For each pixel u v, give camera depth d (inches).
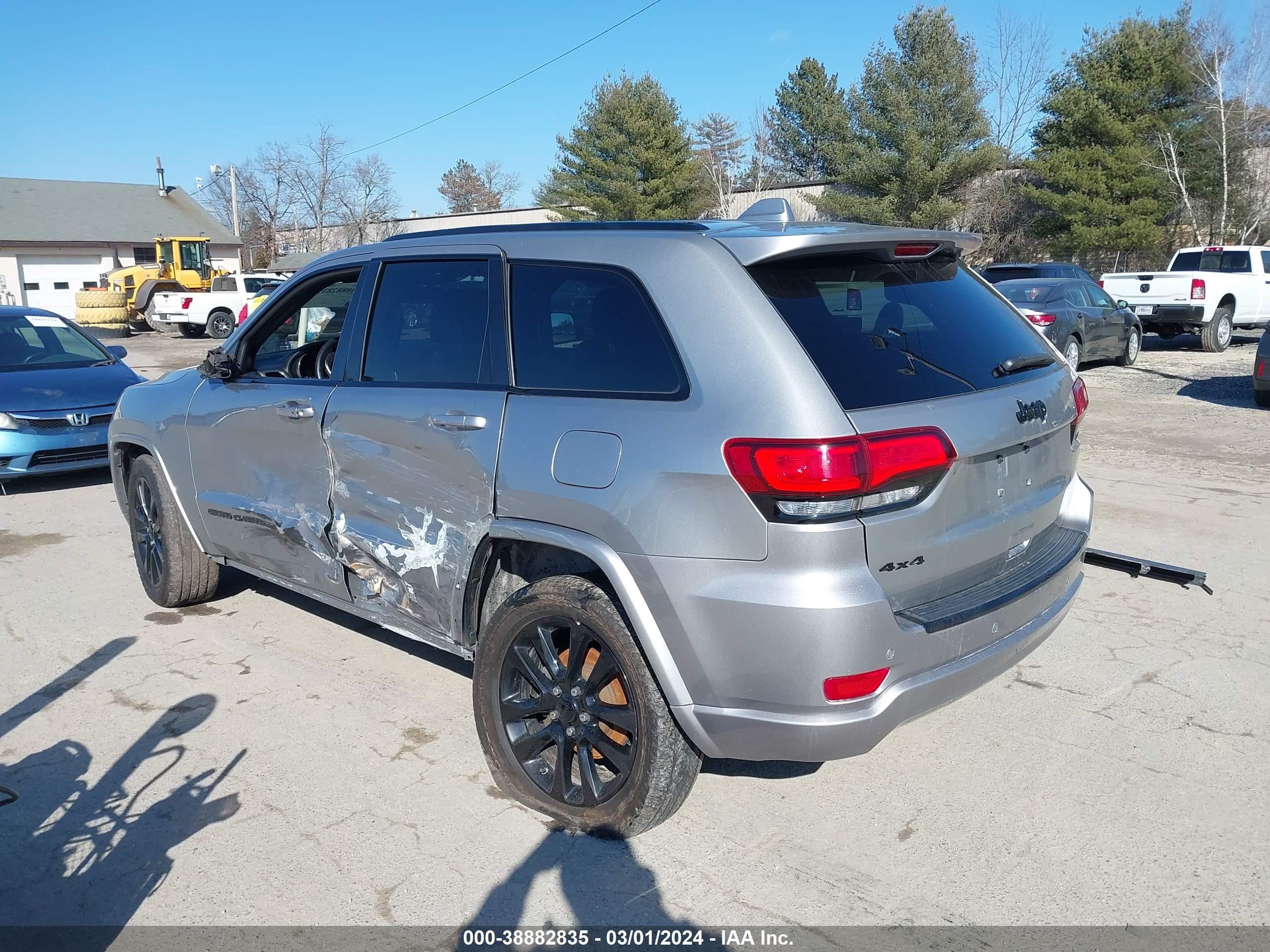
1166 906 109.8
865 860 119.4
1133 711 155.9
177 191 2037.4
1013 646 121.0
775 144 2436.0
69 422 328.2
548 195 1943.9
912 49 1550.2
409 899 113.3
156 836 126.7
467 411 131.3
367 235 2365.9
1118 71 1375.5
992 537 119.7
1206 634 185.6
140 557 215.3
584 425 118.4
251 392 171.0
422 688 170.2
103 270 1834.4
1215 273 708.0
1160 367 635.5
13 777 142.0
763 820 128.6
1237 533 251.0
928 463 107.0
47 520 294.8
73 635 196.9
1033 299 570.3
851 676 104.0
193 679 175.2
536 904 112.1
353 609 160.6
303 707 163.2
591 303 124.5
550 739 128.0
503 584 136.3
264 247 2351.1
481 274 138.9
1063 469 139.9
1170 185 1355.8
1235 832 123.5
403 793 136.1
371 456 145.6
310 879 117.3
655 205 1750.7
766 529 103.7
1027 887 113.7
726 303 112.0
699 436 107.9
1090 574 221.1
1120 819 126.9
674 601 109.7
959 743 147.3
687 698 112.3
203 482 186.2
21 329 369.4
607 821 122.9
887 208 1536.7
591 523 116.0
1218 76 1320.1
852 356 110.4
